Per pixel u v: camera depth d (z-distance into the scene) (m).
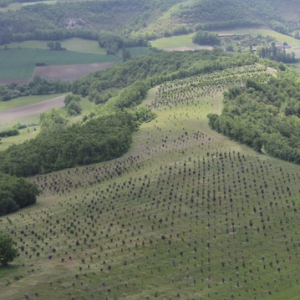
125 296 198.25
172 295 198.38
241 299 196.12
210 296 197.62
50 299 196.62
